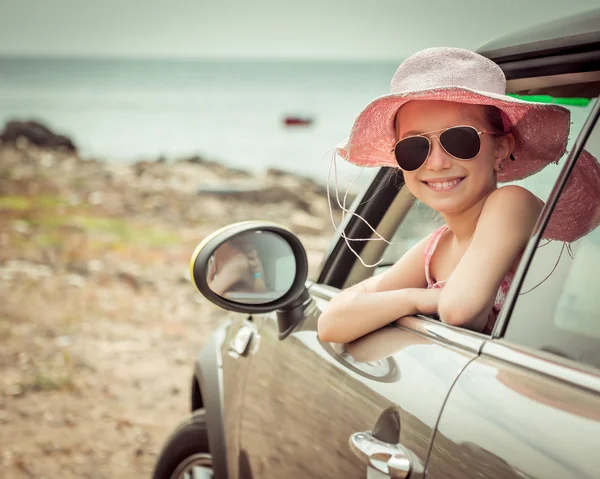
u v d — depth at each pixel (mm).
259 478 2191
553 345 1327
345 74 131125
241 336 2594
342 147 1997
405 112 1854
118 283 10320
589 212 1406
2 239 13320
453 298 1610
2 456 4770
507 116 1793
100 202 18016
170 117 75688
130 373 6613
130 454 4863
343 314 1813
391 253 2277
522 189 1700
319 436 1803
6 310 8625
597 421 1112
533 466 1148
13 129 29641
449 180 1790
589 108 1809
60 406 5707
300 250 2184
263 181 20828
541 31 1860
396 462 1443
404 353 1620
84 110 83812
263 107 84000
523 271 1437
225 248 2074
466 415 1322
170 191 19453
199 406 3119
